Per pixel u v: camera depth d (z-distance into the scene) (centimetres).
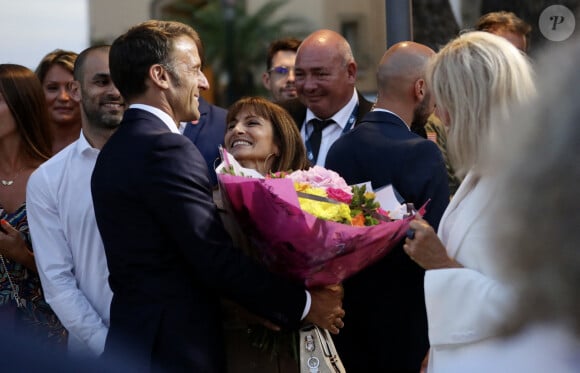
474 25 1159
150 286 632
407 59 768
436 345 542
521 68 579
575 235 291
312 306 654
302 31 1936
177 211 623
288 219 622
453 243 567
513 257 307
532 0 1153
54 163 765
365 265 662
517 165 304
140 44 665
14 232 813
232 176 632
